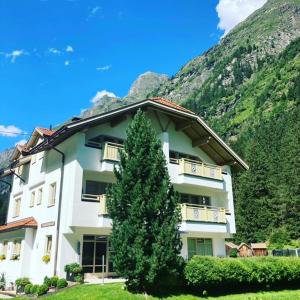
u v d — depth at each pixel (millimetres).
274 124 98438
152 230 15398
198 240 27297
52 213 22391
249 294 17578
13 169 31672
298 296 17219
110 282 18797
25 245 23844
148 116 25844
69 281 19094
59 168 22969
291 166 66125
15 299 16906
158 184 16344
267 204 64688
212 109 186750
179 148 27984
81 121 20938
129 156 16844
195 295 16516
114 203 15898
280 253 38688
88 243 21359
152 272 14609
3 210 57438
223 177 29406
